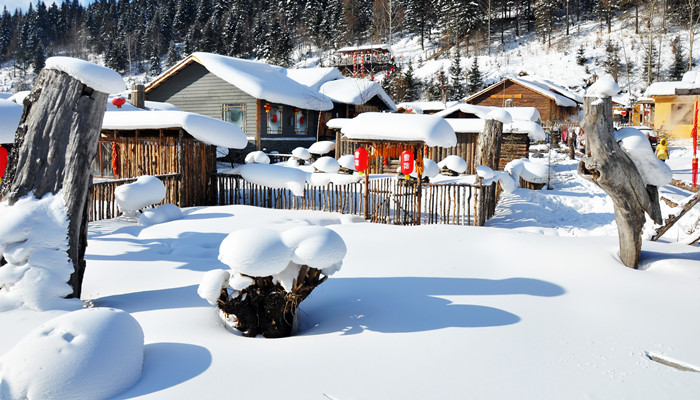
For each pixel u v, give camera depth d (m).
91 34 131.62
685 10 67.12
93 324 4.23
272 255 5.12
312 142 33.16
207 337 5.18
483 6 86.56
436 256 8.45
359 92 33.16
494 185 15.97
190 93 30.47
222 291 5.37
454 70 64.62
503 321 5.56
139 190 12.13
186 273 7.57
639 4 73.44
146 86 31.05
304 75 35.62
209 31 99.94
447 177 20.19
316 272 5.56
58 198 6.20
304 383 4.16
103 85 6.32
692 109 32.53
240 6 112.50
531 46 76.56
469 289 6.70
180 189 15.16
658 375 4.31
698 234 9.15
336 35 90.06
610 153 6.93
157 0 136.88
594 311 5.86
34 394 3.77
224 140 15.80
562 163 26.64
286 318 5.65
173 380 4.23
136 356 4.32
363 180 15.10
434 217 14.93
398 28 96.06
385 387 4.09
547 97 43.59
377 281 7.11
